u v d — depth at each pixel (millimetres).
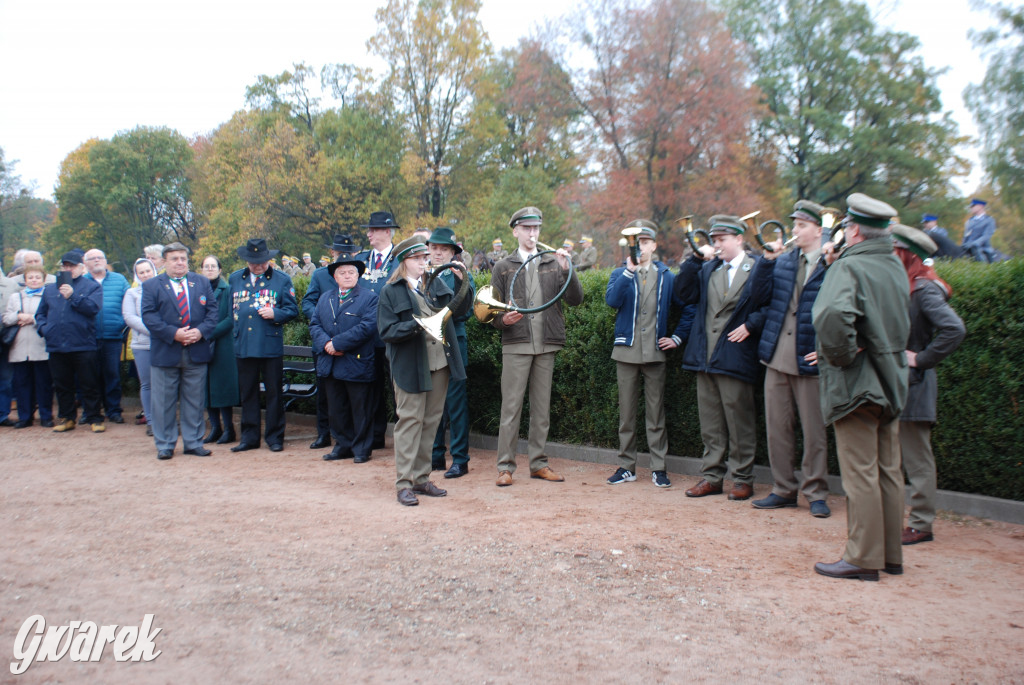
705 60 30469
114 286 9312
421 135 39094
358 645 3057
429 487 5617
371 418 6984
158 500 5406
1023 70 22766
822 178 34938
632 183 31188
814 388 5027
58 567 3973
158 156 63188
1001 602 3520
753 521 4953
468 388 7730
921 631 3182
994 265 5090
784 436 5281
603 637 3131
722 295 5605
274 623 3270
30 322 8797
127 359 9750
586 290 6875
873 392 3699
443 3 37750
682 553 4230
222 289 7949
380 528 4684
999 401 4969
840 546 4406
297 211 41406
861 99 35375
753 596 3590
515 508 5242
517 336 5984
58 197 64188
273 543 4379
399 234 38094
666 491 5828
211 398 7867
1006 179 23875
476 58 38031
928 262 4461
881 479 3916
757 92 31828
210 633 3170
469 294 6082
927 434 4527
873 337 3717
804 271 5141
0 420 9008
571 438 7168
